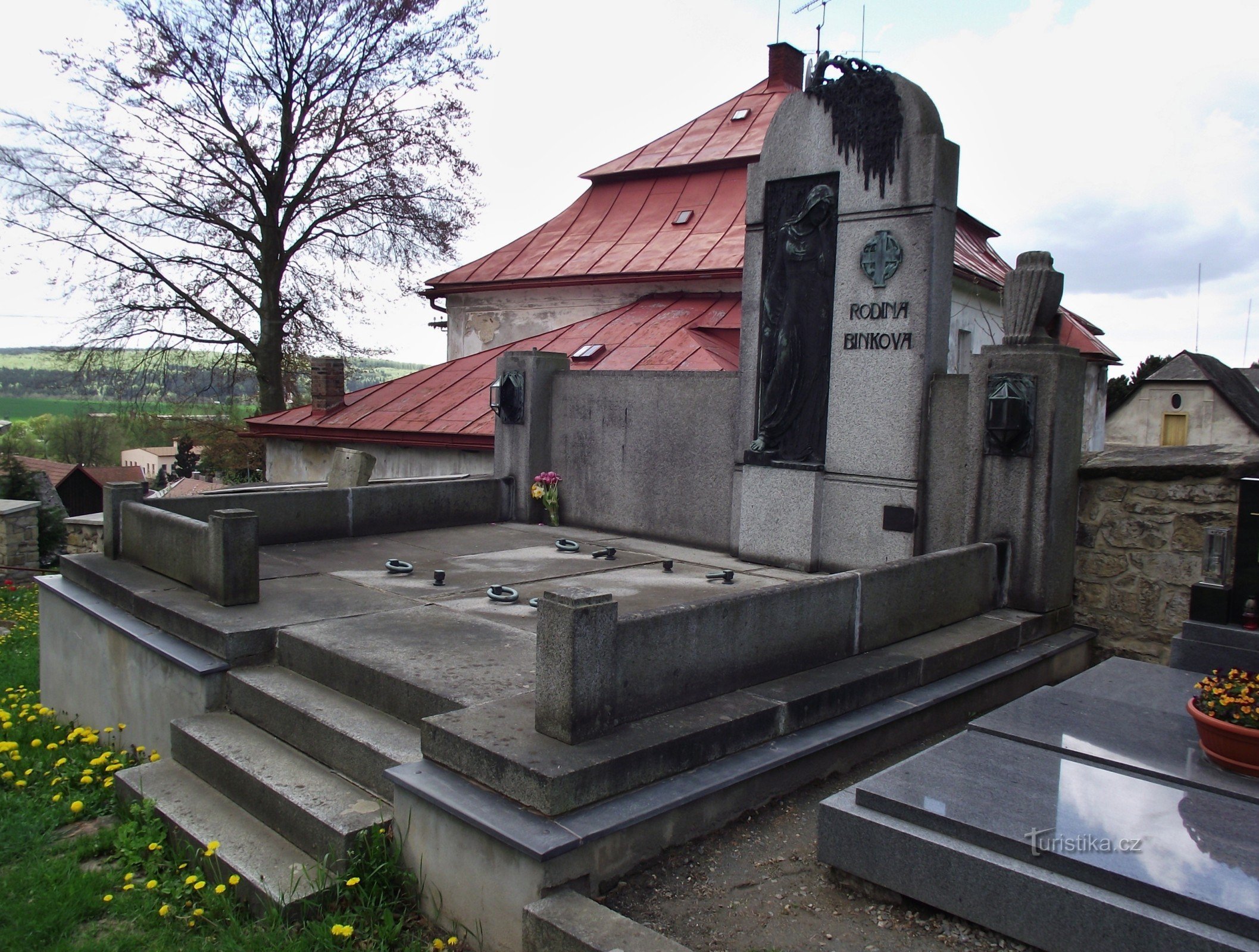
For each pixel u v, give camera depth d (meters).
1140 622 6.63
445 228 23.42
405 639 5.44
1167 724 4.48
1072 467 6.70
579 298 19.59
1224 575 5.65
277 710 5.00
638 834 3.66
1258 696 3.96
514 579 7.43
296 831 4.21
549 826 3.39
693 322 16.59
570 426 10.40
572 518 10.43
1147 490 6.57
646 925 3.34
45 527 21.75
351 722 4.64
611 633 3.81
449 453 16.31
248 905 3.98
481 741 3.72
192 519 7.29
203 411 24.56
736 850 3.89
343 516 9.20
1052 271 6.53
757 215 8.45
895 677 5.05
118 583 6.83
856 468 7.85
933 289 7.33
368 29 22.25
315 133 22.55
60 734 6.95
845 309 7.83
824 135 7.86
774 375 8.35
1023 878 3.14
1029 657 6.02
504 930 3.42
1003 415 6.41
